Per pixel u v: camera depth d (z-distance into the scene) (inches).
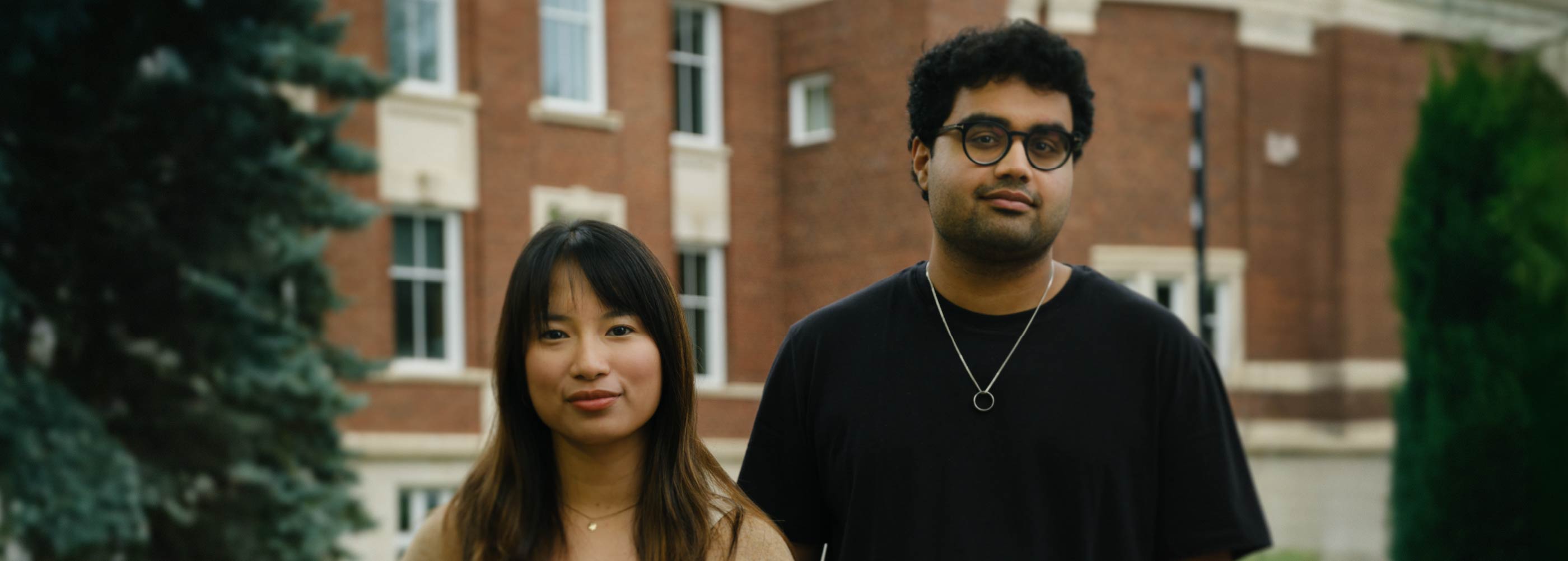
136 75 380.8
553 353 99.7
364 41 557.9
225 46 393.7
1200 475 113.2
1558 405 364.8
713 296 667.4
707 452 107.3
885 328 118.6
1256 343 703.7
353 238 550.0
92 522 348.5
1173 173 677.9
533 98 601.0
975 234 110.6
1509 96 381.4
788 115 685.3
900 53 635.5
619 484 103.2
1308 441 709.9
